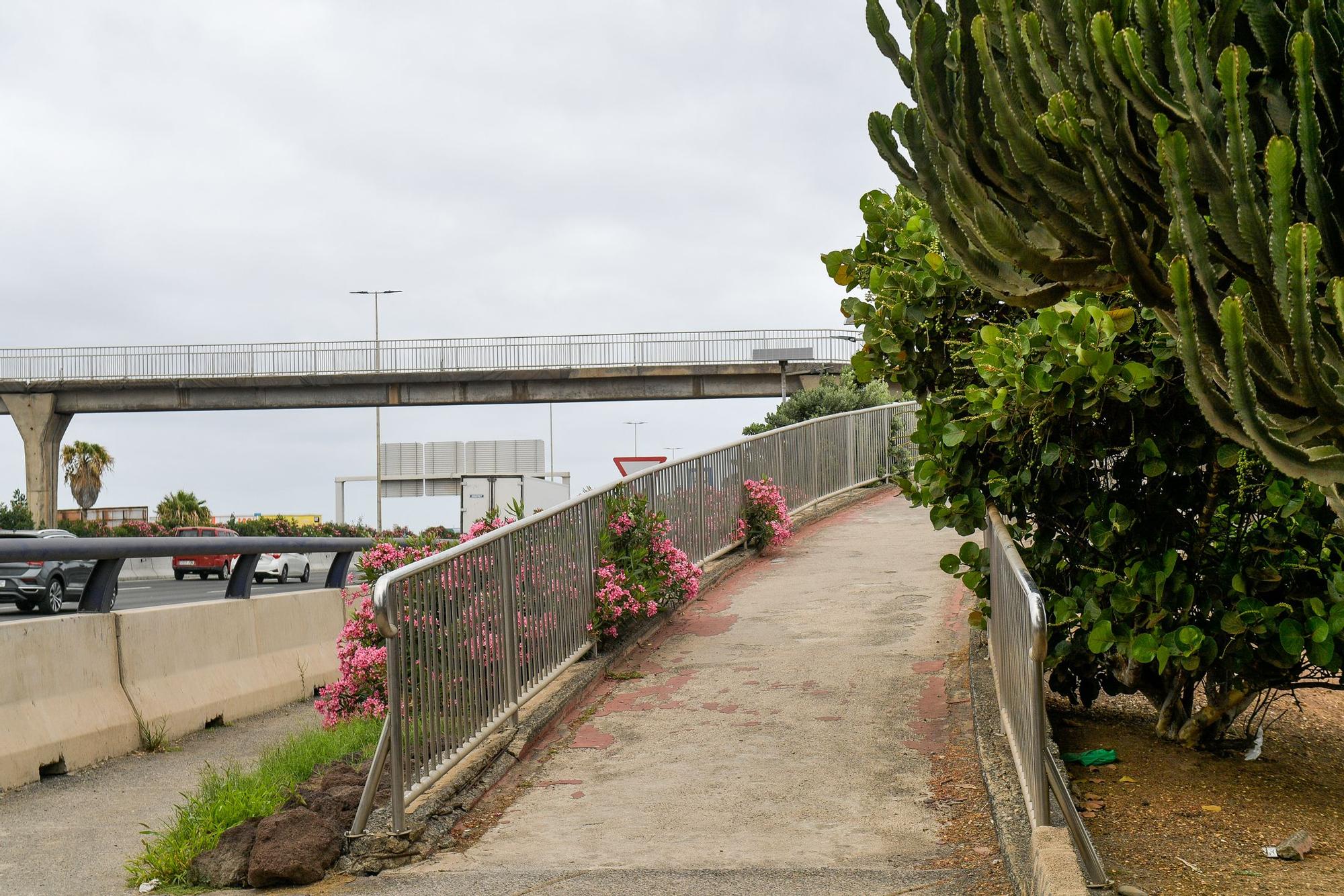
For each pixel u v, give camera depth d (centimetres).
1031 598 420
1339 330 360
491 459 5784
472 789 621
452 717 614
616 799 608
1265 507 554
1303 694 771
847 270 771
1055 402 540
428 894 483
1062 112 398
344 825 552
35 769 736
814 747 670
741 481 1377
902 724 701
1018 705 486
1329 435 353
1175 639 539
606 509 940
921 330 693
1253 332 350
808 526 1586
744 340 4938
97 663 827
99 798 696
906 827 539
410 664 569
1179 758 599
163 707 877
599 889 475
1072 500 604
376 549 840
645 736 718
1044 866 388
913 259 714
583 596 863
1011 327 652
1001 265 499
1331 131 362
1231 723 630
